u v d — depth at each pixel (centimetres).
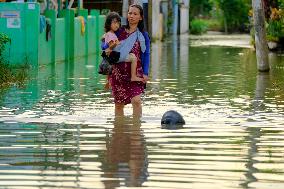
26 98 1975
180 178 1103
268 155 1256
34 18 2909
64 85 2309
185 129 1495
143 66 1672
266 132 1466
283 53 3959
